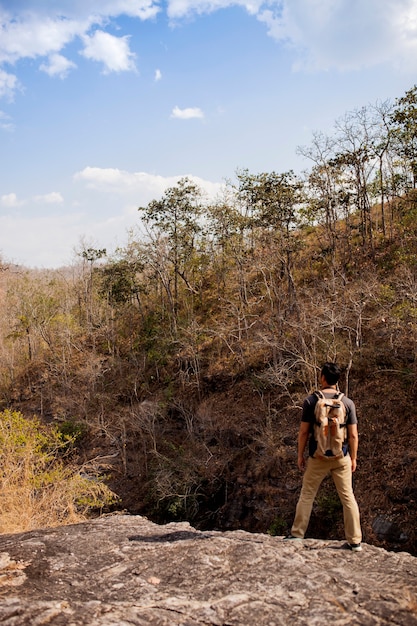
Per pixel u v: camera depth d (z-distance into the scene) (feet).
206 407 101.04
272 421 86.99
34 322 152.56
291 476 76.38
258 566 14.33
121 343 143.23
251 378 96.07
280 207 106.32
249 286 124.57
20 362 156.87
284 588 12.97
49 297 159.74
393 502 63.46
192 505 84.33
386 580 13.41
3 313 168.96
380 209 132.98
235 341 109.19
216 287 140.67
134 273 144.25
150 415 104.17
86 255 158.30
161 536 17.63
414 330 73.87
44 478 36.09
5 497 31.60
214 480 86.43
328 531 65.57
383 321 83.35
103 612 12.08
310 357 83.30
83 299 168.76
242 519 79.82
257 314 114.32
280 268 116.98
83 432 111.96
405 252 97.71
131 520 20.48
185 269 144.36
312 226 121.80
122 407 117.08
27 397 141.59
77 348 144.66
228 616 11.75
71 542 16.99
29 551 16.06
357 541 15.56
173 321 129.29
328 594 12.64
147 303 153.38
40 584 13.84
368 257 108.88
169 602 12.51
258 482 79.92
